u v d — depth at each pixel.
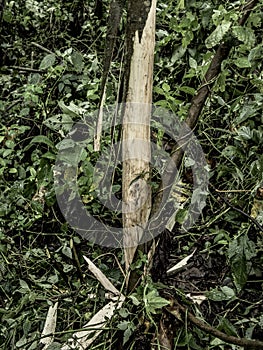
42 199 1.52
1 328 1.23
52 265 1.39
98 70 1.58
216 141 1.45
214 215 1.31
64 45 1.99
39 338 1.13
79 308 1.26
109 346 1.09
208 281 1.32
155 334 1.06
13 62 2.04
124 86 1.02
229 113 1.33
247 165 1.32
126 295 1.10
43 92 1.67
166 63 1.50
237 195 1.27
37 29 2.06
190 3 1.49
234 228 1.36
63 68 1.57
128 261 1.08
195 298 1.17
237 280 1.09
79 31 2.05
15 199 1.44
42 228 1.45
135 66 1.00
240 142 1.37
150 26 0.99
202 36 1.45
